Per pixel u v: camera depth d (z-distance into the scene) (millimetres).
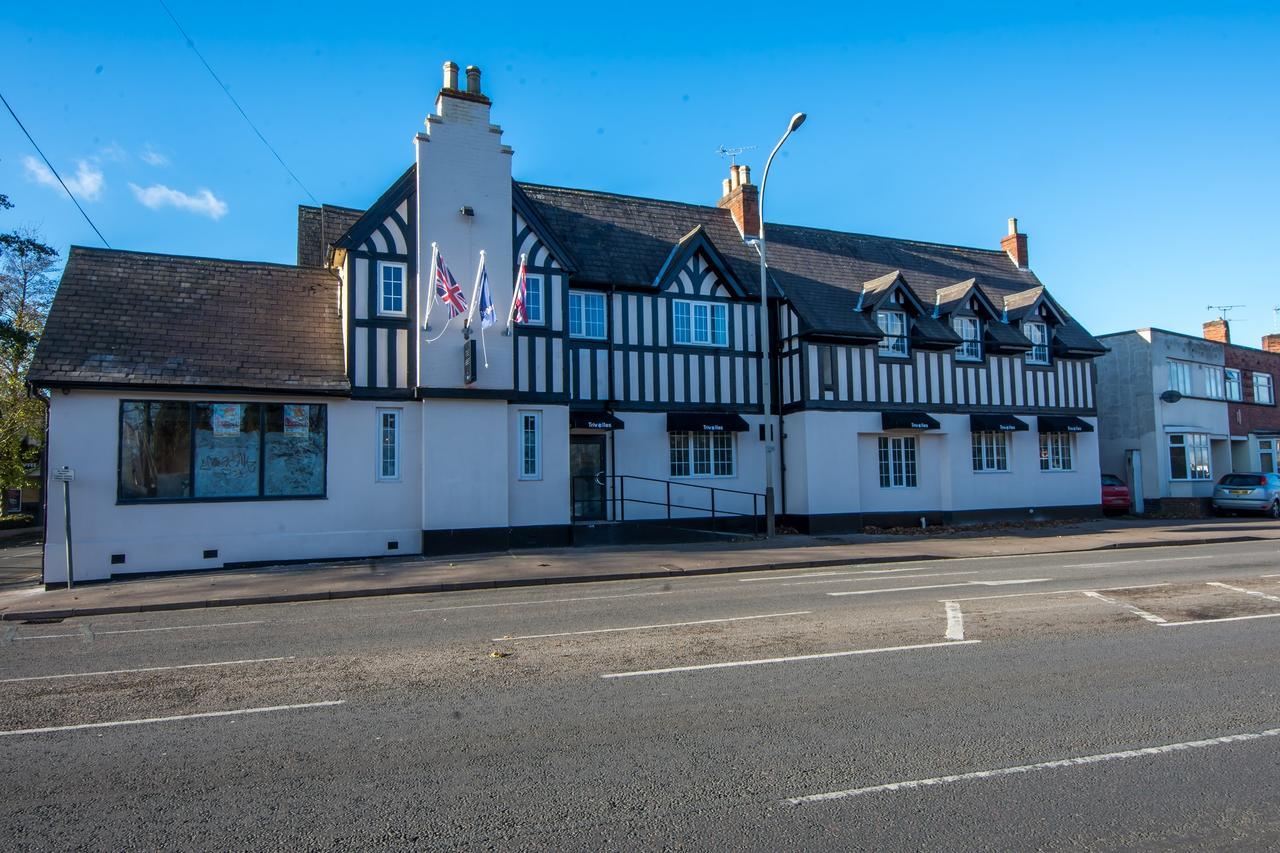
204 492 16594
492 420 18359
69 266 17641
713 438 22766
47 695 7023
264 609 11953
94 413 15844
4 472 31359
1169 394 30109
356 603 12336
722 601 11414
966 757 5246
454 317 18234
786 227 26812
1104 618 9633
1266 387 35906
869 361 23844
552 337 19531
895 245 28797
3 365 30391
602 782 4891
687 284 22656
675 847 4086
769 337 24094
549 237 19609
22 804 4703
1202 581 12562
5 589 15586
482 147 18812
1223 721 5926
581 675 7301
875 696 6555
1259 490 27656
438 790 4809
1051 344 27031
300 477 17250
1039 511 26172
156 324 17203
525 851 4066
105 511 15797
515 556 17312
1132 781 4867
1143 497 30234
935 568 15281
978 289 25375
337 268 19719
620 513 21328
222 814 4531
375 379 17719
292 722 6117
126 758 5422
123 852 4105
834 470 22984
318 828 4340
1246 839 4141
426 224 18141
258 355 17391
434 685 7066
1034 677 7078
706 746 5480
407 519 17766
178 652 8781
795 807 4531
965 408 25203
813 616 9984
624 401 21562
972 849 4047
